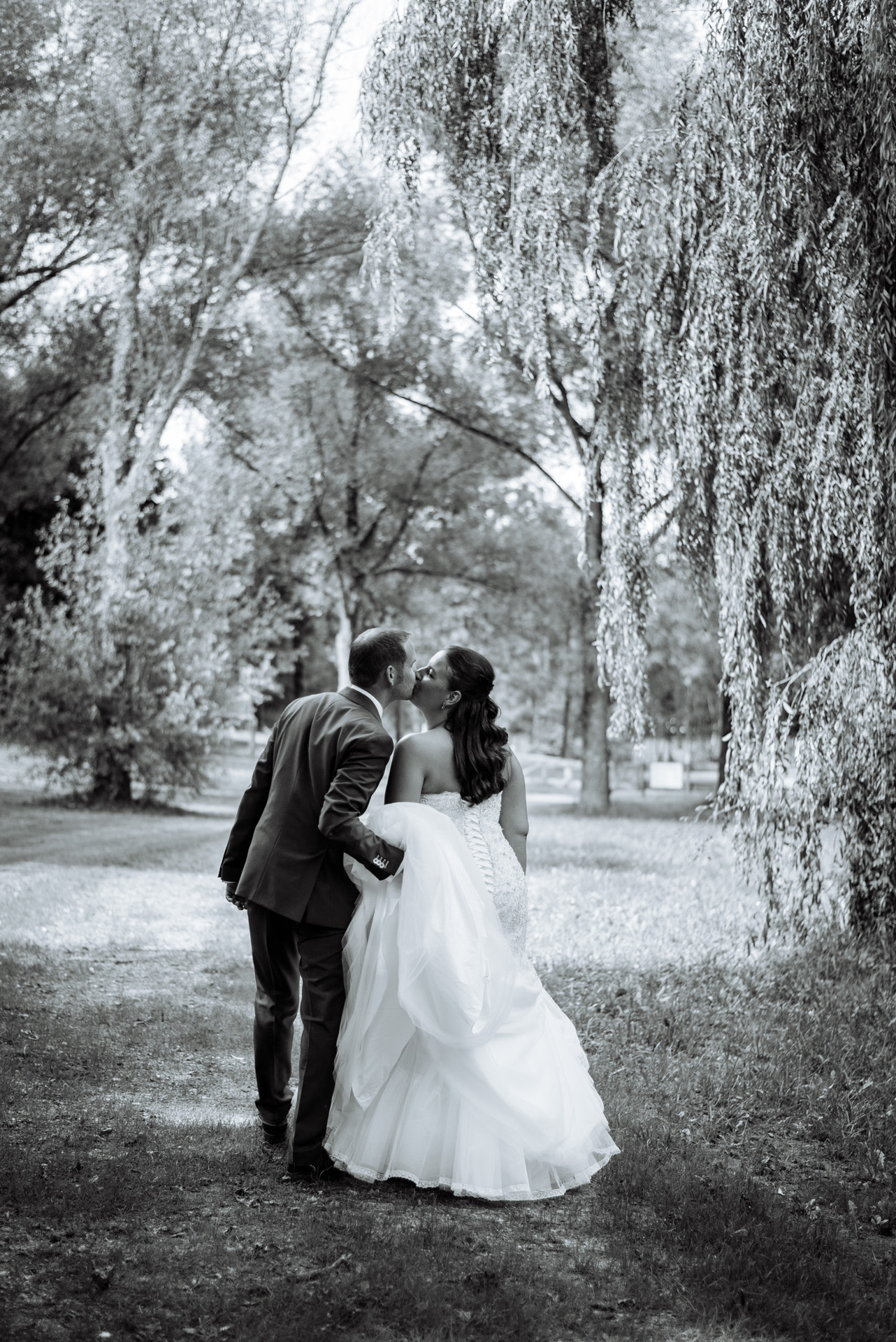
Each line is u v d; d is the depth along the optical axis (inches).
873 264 282.8
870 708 301.1
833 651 315.6
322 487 1147.3
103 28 805.2
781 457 302.8
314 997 161.0
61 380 1122.0
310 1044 159.9
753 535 309.3
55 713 853.8
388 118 372.8
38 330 1071.6
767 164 289.7
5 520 1311.5
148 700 868.6
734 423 309.6
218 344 1044.5
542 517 1175.6
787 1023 256.1
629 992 281.6
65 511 893.8
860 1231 151.6
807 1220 150.2
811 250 288.0
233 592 899.4
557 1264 137.8
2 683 882.8
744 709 323.0
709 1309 126.4
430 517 1200.8
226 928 368.2
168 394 898.1
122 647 867.4
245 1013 257.8
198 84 821.9
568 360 631.8
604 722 1042.7
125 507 875.4
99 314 1041.5
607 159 358.3
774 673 363.6
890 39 267.1
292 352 1099.9
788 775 322.3
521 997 165.5
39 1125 180.1
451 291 936.9
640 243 331.9
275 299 1081.4
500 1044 160.4
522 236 349.7
